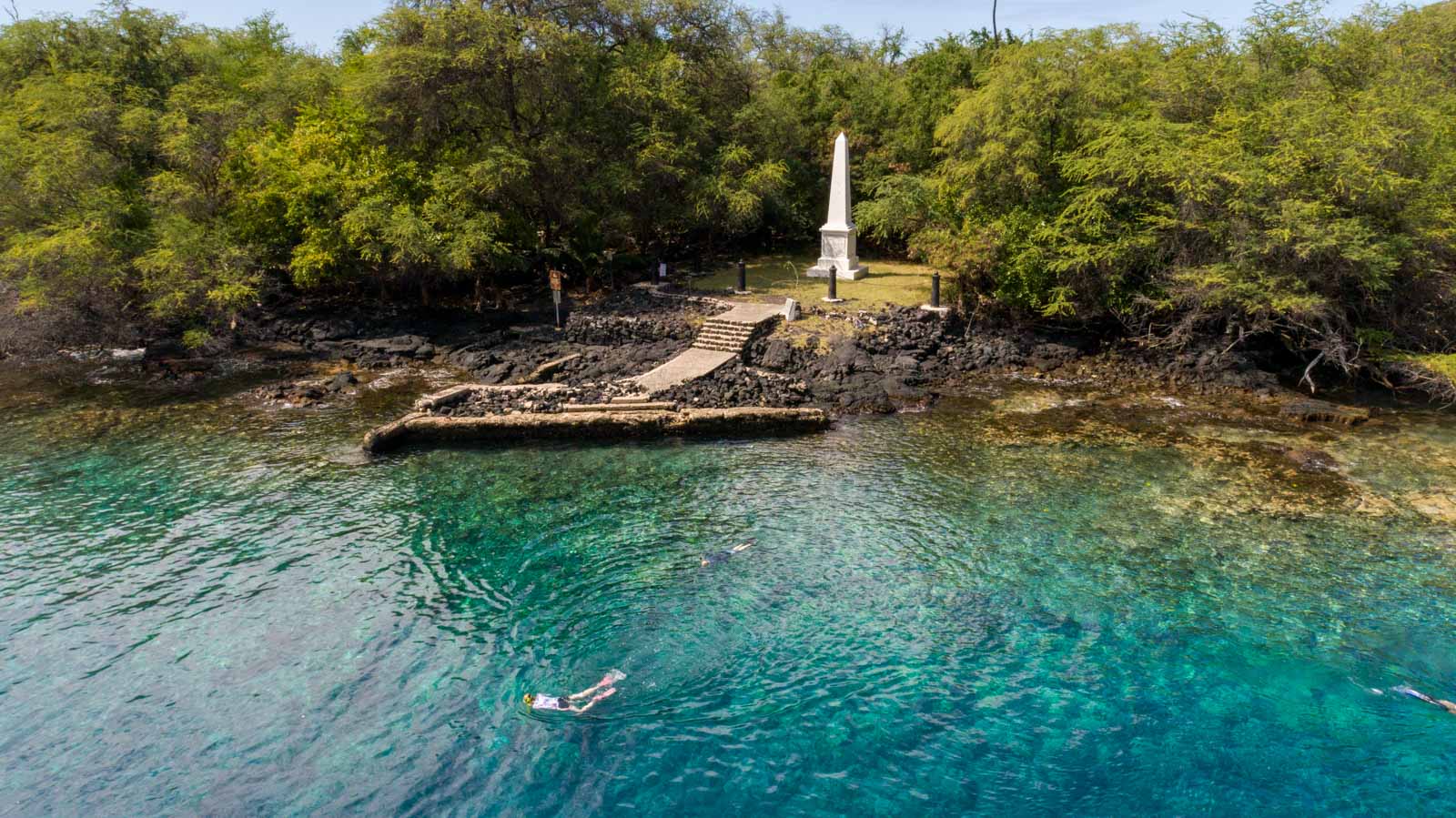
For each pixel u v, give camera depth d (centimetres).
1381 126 2906
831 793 1223
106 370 3391
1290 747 1290
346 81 4200
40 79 4175
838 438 2611
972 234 3484
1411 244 2850
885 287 4053
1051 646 1551
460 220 3753
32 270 3359
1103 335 3531
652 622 1641
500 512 2127
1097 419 2722
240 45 5538
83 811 1201
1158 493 2161
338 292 4416
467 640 1597
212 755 1307
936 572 1809
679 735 1343
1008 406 2866
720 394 2834
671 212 4450
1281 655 1508
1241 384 2984
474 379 3234
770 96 4972
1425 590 1697
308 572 1836
